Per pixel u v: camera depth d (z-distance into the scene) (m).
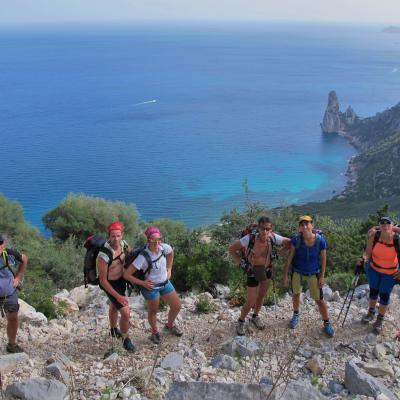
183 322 9.05
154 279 7.85
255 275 8.16
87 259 7.71
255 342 7.87
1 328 8.84
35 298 11.35
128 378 6.53
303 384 5.36
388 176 149.50
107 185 142.62
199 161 172.38
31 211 119.06
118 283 7.77
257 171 161.25
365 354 7.63
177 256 14.38
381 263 8.28
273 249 8.26
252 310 9.59
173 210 119.62
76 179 148.38
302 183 152.62
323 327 8.57
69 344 8.15
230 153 186.88
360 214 112.38
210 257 14.41
